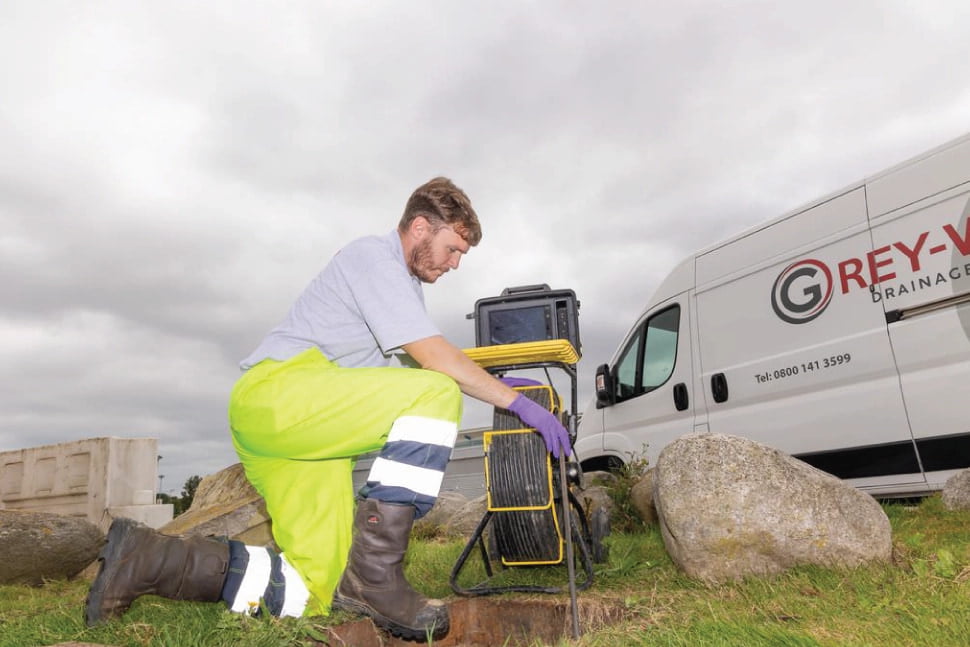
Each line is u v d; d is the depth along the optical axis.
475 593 2.74
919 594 2.30
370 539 2.26
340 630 2.29
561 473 2.46
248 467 2.46
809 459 5.70
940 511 4.19
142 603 2.62
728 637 1.99
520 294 3.51
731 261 6.58
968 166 4.88
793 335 5.90
